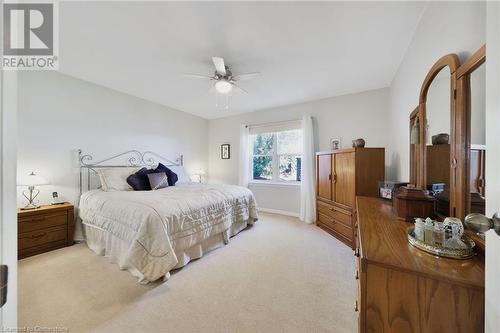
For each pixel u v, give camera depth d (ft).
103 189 9.60
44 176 8.80
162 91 11.37
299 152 13.85
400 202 4.30
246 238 9.77
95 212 8.07
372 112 11.02
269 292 5.74
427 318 2.39
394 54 7.41
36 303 5.18
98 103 10.55
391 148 9.89
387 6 5.17
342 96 11.90
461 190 3.25
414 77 6.21
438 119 4.36
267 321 4.73
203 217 7.82
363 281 2.67
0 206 1.42
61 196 9.29
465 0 3.51
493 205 1.74
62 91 9.30
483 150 2.90
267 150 15.21
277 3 5.08
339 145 11.99
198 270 6.87
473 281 2.21
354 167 8.85
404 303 2.49
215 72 8.14
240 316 4.87
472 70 3.13
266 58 7.71
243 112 15.75
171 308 5.10
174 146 14.78
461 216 3.23
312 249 8.57
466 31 3.47
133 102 12.16
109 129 11.03
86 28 6.00
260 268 7.02
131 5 5.11
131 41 6.66
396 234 3.47
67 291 5.66
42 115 8.76
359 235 3.61
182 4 5.10
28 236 7.68
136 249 6.02
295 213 13.88
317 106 12.75
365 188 8.81
